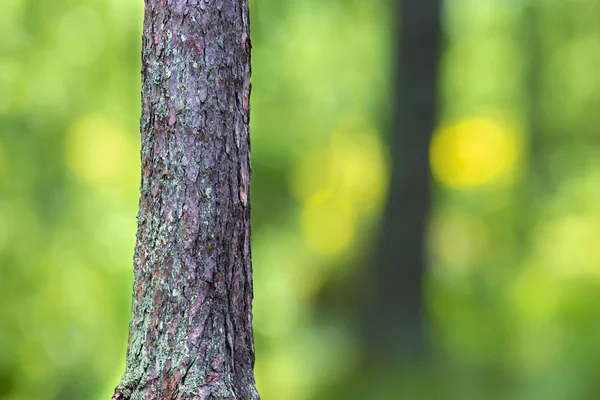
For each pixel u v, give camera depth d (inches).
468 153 775.1
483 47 810.8
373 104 698.8
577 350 467.8
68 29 438.9
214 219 106.6
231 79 107.5
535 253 749.9
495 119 797.9
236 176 108.1
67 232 429.4
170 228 106.4
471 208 794.2
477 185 768.3
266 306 516.7
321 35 653.9
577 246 734.5
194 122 106.0
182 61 106.0
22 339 400.5
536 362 468.1
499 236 780.6
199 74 106.2
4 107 425.1
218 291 107.0
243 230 109.1
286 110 624.7
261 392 438.0
